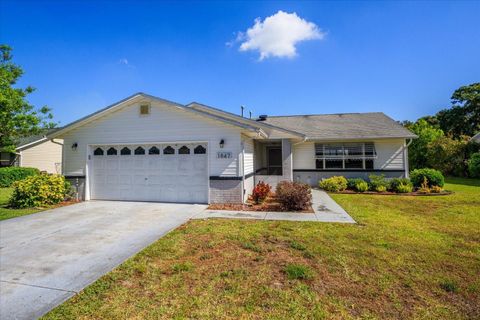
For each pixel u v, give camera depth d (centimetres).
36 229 640
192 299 317
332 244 514
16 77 1994
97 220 730
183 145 991
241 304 306
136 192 1030
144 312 290
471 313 289
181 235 581
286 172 1297
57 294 331
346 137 1484
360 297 321
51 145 2305
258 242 530
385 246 503
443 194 1205
